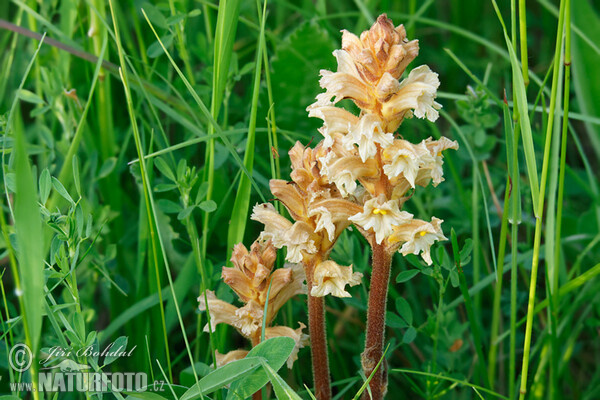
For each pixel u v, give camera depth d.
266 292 0.46
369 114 0.42
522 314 0.58
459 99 0.59
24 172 0.39
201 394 0.43
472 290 0.54
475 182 0.56
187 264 0.54
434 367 0.51
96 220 0.56
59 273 0.46
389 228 0.42
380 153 0.43
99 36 0.57
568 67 0.46
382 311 0.45
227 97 0.57
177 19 0.55
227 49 0.50
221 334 0.51
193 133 0.59
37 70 0.58
